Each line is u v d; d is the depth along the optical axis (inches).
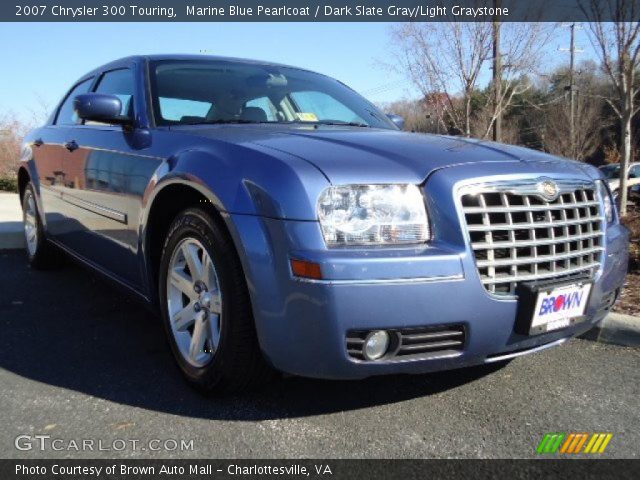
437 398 106.9
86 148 148.1
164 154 114.0
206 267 102.4
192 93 136.2
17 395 105.6
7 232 237.9
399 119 171.0
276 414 99.8
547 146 892.6
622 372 120.1
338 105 154.6
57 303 162.6
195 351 106.1
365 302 84.5
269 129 117.7
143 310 156.7
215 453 87.9
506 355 97.2
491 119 343.9
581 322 104.0
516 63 328.5
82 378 113.3
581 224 103.4
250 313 94.6
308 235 85.9
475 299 89.4
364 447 90.2
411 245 89.4
